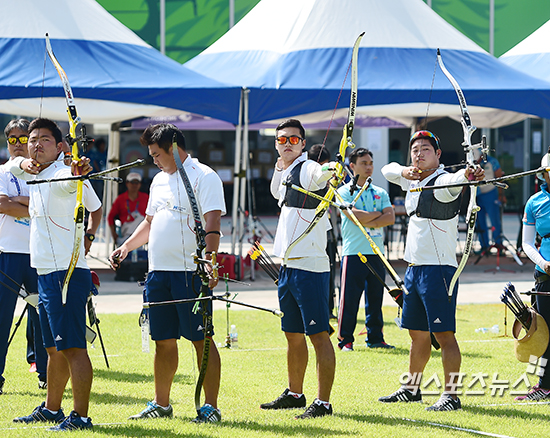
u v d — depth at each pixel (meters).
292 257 17.30
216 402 16.91
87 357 16.08
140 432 15.40
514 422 16.36
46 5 39.91
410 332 18.80
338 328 25.70
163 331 16.84
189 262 16.72
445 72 18.77
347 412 17.42
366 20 42.09
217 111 38.16
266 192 80.88
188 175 16.89
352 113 17.14
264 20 45.06
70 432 15.30
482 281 41.06
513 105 38.97
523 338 18.47
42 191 16.08
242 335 27.61
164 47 68.88
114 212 42.53
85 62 38.06
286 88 38.38
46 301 15.91
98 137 73.12
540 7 69.06
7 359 23.66
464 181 17.05
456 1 69.25
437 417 16.81
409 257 18.31
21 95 35.91
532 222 19.11
